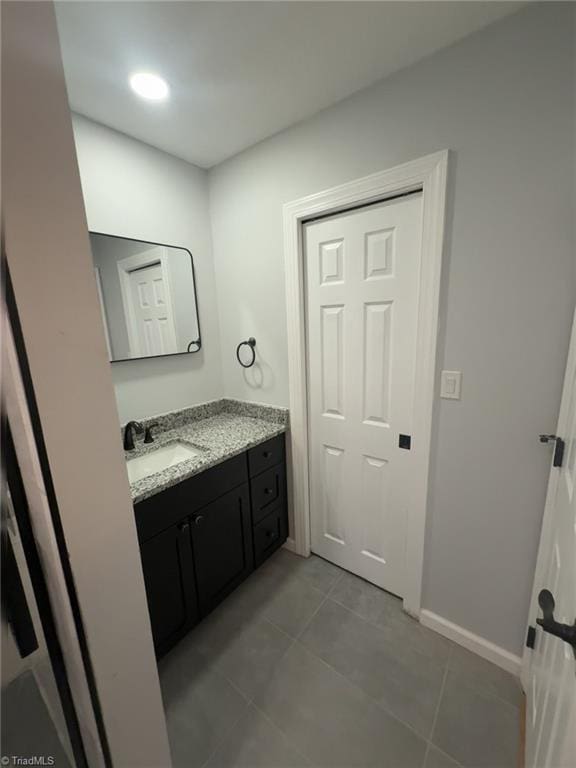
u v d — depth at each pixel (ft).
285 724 3.84
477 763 3.45
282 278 5.72
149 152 5.46
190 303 6.32
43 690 1.68
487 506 4.21
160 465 5.46
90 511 1.97
